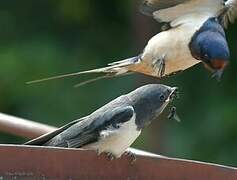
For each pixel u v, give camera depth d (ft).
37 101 50.55
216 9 24.76
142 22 54.70
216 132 50.49
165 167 21.03
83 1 56.59
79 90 51.21
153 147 50.21
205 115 51.42
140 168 21.12
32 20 55.72
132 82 50.57
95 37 55.42
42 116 50.34
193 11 24.67
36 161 20.02
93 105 50.83
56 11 56.29
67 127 22.49
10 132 26.11
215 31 24.43
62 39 54.80
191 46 24.12
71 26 55.77
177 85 52.37
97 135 21.86
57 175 20.17
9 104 50.44
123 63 24.77
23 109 50.42
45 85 50.75
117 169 21.03
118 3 56.65
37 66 50.88
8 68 50.31
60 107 50.67
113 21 56.44
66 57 52.39
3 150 19.88
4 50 51.52
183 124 51.19
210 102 51.93
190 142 50.44
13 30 54.85
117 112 21.94
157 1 24.84
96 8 56.80
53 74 50.96
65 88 51.08
